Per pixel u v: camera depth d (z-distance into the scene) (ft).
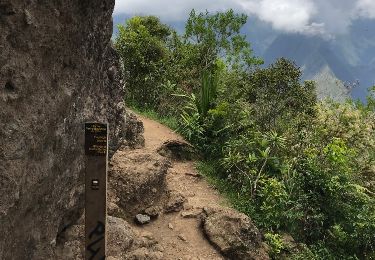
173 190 23.89
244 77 46.78
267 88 38.96
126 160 22.70
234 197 26.27
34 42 10.06
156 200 22.57
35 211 11.32
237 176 27.78
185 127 32.55
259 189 26.61
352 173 29.63
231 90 37.96
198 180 27.43
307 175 27.61
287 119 35.35
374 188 30.55
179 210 22.81
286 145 30.48
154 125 35.22
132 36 49.75
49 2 10.30
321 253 24.03
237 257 20.67
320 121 33.45
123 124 18.07
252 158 27.30
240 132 32.04
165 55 52.34
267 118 35.01
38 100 10.46
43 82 10.68
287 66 41.29
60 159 12.25
